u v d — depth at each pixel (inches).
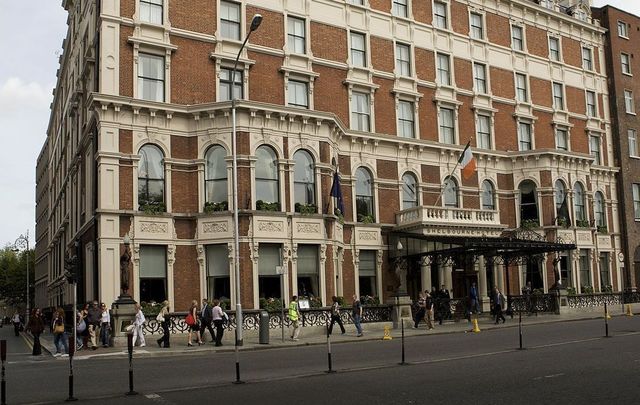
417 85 1644.9
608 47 2177.7
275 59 1397.6
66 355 946.7
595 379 533.6
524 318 1465.3
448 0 1750.7
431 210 1487.5
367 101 1549.0
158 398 510.0
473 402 446.9
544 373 577.3
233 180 1101.1
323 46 1482.5
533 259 1603.1
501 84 1838.1
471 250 1412.4
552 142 1942.7
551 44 2015.3
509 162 1800.0
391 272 1513.3
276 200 1242.6
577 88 2053.4
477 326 1168.8
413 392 496.7
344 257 1439.5
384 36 1601.9
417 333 1137.4
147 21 1256.8
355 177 1493.6
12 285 4207.7
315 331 1188.5
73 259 1018.7
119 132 1192.8
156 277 1198.9
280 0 1425.9
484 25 1829.5
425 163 1628.9
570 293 1718.8
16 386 613.6
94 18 1360.7
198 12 1315.2
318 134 1310.3
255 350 960.9
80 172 1535.4
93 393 554.3
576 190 1850.4
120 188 1180.5
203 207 1231.5
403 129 1612.9
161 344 1042.1
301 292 1246.3
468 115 1747.0
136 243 1173.7
